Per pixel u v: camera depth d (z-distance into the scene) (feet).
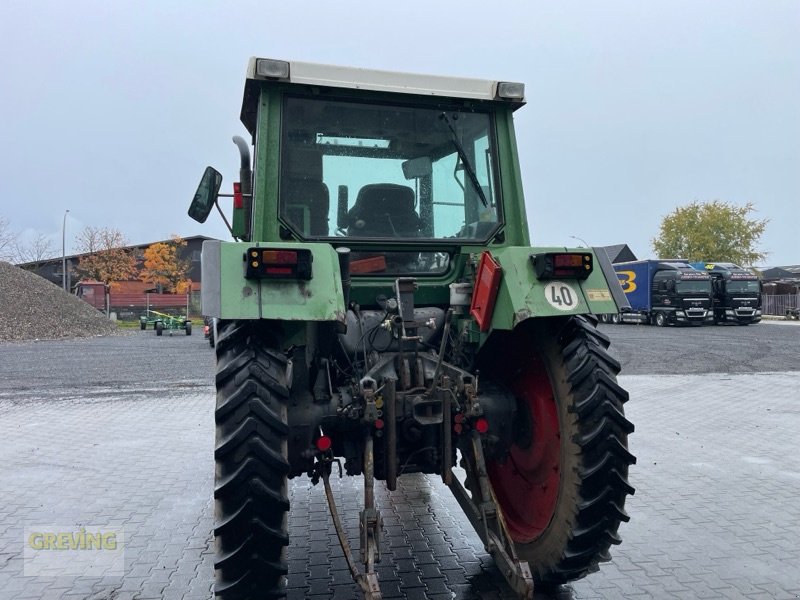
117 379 42.06
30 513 16.42
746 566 13.16
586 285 10.57
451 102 12.80
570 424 10.62
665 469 20.18
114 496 17.83
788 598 11.78
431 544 14.38
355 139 12.23
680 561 13.41
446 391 10.63
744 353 57.06
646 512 16.34
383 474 11.19
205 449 23.12
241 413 9.05
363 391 10.10
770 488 18.29
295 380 10.67
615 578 12.60
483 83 12.76
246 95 12.98
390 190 12.34
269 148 11.71
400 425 10.81
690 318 100.68
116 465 21.02
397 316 10.81
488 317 10.78
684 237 166.09
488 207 12.97
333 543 14.44
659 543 14.37
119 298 149.89
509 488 12.94
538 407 11.71
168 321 99.71
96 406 31.65
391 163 12.39
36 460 21.63
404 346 11.59
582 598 11.78
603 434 10.38
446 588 12.20
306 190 11.91
